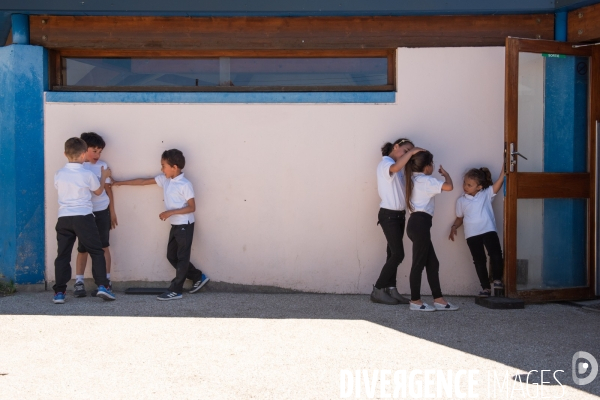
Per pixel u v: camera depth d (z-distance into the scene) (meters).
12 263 6.18
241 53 6.30
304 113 6.15
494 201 6.17
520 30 6.13
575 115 6.21
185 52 6.31
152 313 5.31
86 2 5.91
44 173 6.20
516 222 5.91
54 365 3.98
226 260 6.22
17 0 5.89
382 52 6.27
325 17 6.12
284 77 6.31
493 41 6.12
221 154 6.18
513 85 5.86
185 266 5.88
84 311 5.36
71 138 5.68
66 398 3.46
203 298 5.91
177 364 4.02
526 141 6.13
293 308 5.55
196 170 6.20
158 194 6.20
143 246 6.23
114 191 6.21
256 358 4.15
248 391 3.57
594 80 6.17
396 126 6.14
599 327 5.01
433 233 6.20
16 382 3.69
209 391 3.57
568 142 6.21
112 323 4.98
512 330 4.89
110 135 6.20
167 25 6.16
